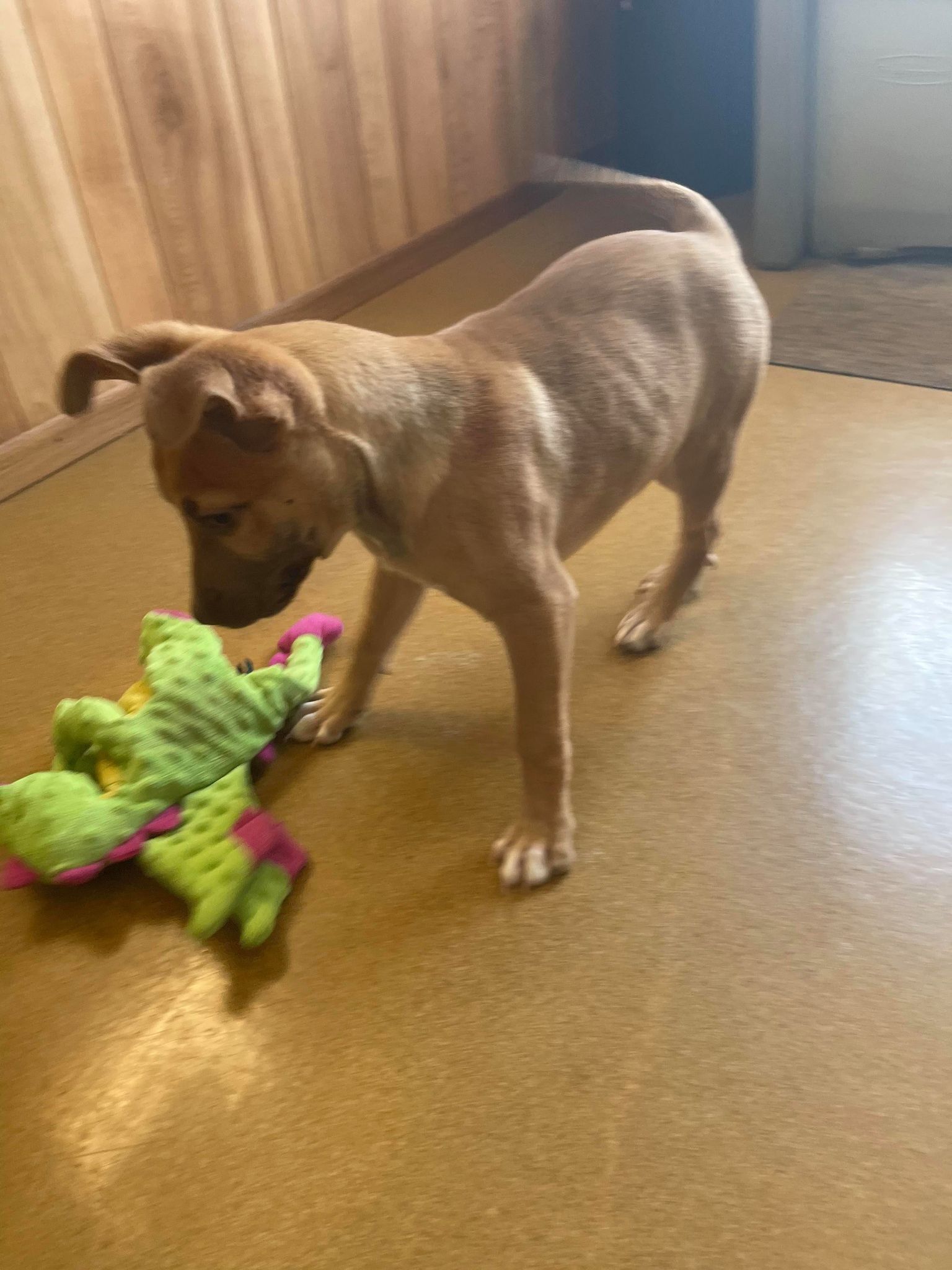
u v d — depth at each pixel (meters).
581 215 3.14
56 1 1.77
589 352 1.05
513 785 1.26
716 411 1.22
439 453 0.94
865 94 2.42
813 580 1.55
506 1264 0.83
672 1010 1.01
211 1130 0.94
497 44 2.85
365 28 2.43
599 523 1.15
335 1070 0.98
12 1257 0.87
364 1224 0.87
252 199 2.27
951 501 1.69
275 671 1.30
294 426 0.81
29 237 1.84
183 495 0.83
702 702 1.36
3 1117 0.96
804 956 1.04
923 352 2.14
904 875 1.12
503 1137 0.92
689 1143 0.90
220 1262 0.85
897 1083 0.94
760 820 1.19
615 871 1.14
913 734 1.28
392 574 1.21
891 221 2.57
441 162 2.79
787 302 2.43
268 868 1.12
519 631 1.01
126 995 1.06
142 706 1.23
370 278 2.62
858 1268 0.82
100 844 1.11
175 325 0.93
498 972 1.05
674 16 2.96
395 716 1.38
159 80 1.99
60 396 0.92
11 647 1.53
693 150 3.12
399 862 1.18
